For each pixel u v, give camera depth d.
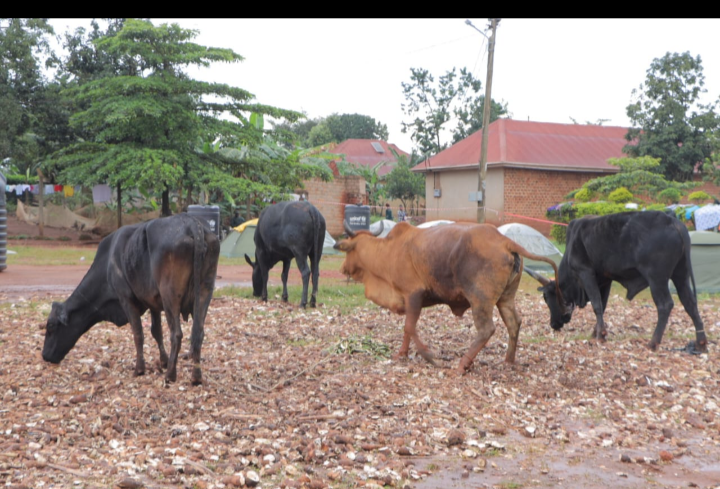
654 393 7.07
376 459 5.10
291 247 11.62
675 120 36.72
